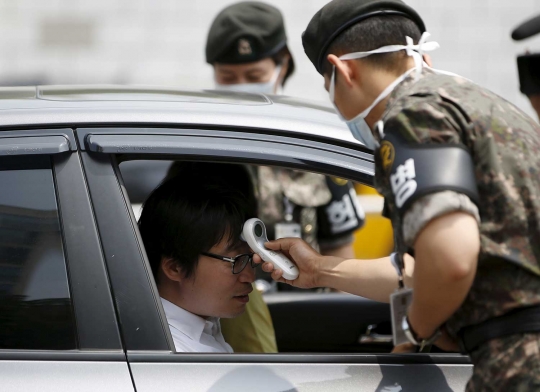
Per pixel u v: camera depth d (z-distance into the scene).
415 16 5.72
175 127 6.14
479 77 22.62
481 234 5.11
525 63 5.98
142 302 5.79
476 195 4.95
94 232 5.83
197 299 7.00
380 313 9.65
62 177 5.90
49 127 6.01
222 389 5.64
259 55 11.51
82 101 6.46
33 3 22.70
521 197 5.09
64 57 22.78
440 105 5.18
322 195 10.08
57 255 5.80
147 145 6.01
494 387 5.11
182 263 6.93
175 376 5.66
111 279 5.79
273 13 11.73
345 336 9.61
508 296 5.10
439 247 4.83
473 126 5.14
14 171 5.90
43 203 5.86
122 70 22.88
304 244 6.84
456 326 5.36
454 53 22.64
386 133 5.23
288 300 9.73
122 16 22.84
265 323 8.38
